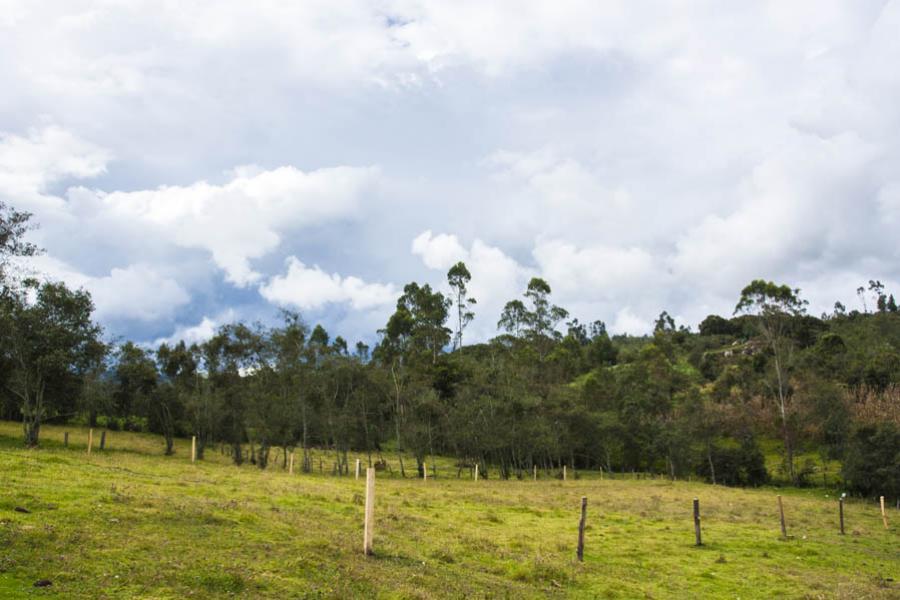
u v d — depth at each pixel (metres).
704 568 22.58
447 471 85.38
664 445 83.88
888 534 34.69
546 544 23.94
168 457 69.12
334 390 76.06
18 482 19.86
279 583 13.15
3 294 54.75
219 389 75.81
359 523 22.22
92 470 26.83
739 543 28.08
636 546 25.70
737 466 80.62
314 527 19.64
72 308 60.75
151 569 12.71
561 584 17.84
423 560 17.81
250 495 25.03
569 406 88.62
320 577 14.05
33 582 11.14
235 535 16.42
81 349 62.44
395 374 82.12
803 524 36.81
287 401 71.88
